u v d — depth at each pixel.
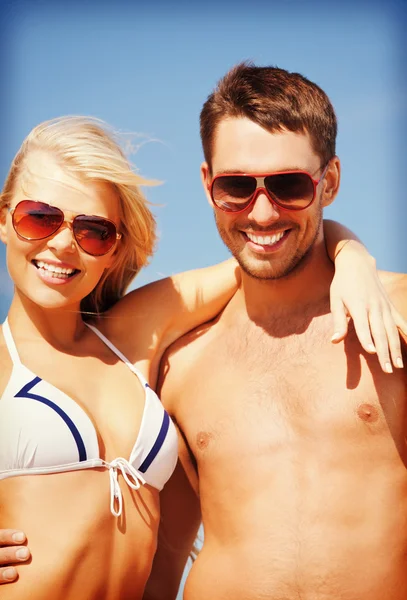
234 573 3.16
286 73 3.30
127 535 3.06
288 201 3.21
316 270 3.44
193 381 3.47
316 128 3.26
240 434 3.27
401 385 3.18
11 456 2.96
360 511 3.08
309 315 3.41
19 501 2.93
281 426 3.23
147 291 3.52
